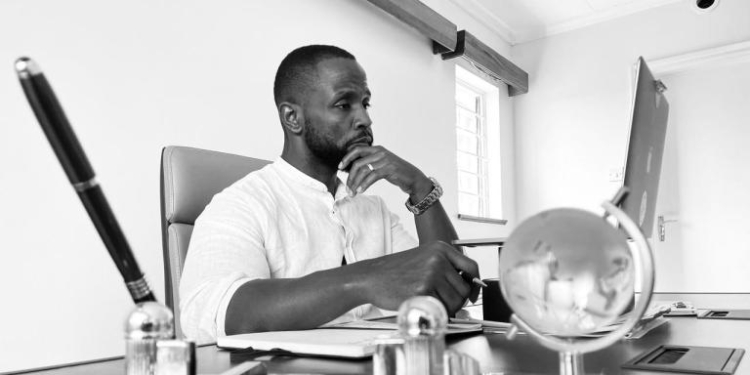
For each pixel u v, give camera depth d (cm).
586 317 25
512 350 53
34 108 27
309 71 118
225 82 220
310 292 70
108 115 181
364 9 296
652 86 86
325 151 119
